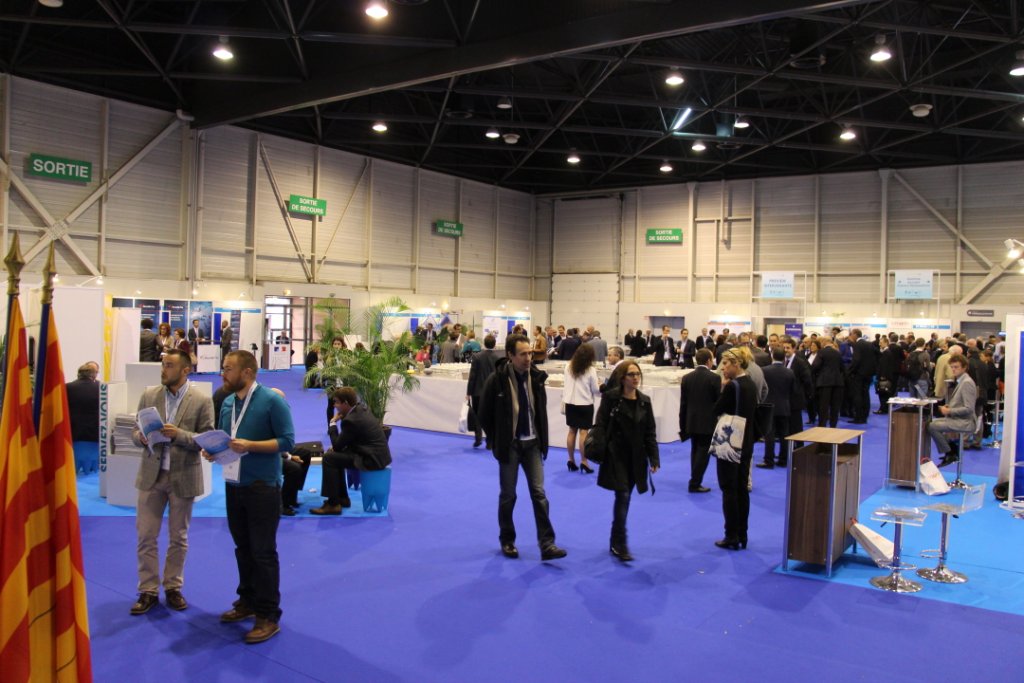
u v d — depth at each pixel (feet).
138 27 38.70
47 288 7.34
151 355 42.09
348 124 68.85
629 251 83.56
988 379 34.30
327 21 41.93
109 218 53.01
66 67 49.57
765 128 67.26
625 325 83.15
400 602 13.39
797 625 12.58
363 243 71.10
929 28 38.19
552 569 15.37
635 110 68.64
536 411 16.39
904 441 23.91
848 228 72.49
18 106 48.37
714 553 16.63
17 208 48.47
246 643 11.54
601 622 12.59
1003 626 12.64
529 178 87.56
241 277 61.67
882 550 15.20
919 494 22.20
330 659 11.03
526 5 38.93
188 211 57.72
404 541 17.22
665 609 13.23
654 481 24.14
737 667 10.96
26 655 6.59
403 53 44.01
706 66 44.04
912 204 69.56
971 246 66.85
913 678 10.69
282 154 64.54
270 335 63.41
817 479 15.26
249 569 12.37
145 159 55.11
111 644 11.46
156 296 55.57
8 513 6.64
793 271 74.74
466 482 23.54
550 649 11.48
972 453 31.07
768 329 74.54
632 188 82.94
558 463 27.07
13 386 6.86
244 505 11.89
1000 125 63.10
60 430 7.21
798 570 15.51
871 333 69.87
